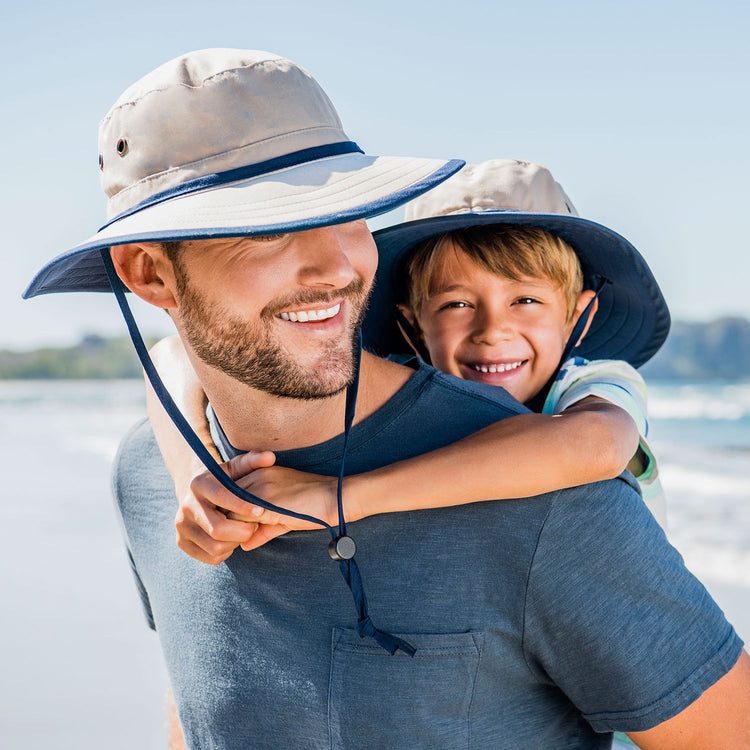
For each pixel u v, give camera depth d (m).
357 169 1.15
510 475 1.20
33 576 7.46
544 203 2.06
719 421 21.89
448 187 2.10
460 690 1.20
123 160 1.23
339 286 1.16
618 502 1.24
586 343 2.37
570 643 1.19
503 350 2.10
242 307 1.16
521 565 1.19
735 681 1.20
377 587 1.23
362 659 1.22
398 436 1.34
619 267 2.04
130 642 5.64
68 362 52.91
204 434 1.49
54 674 5.09
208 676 1.35
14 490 12.92
